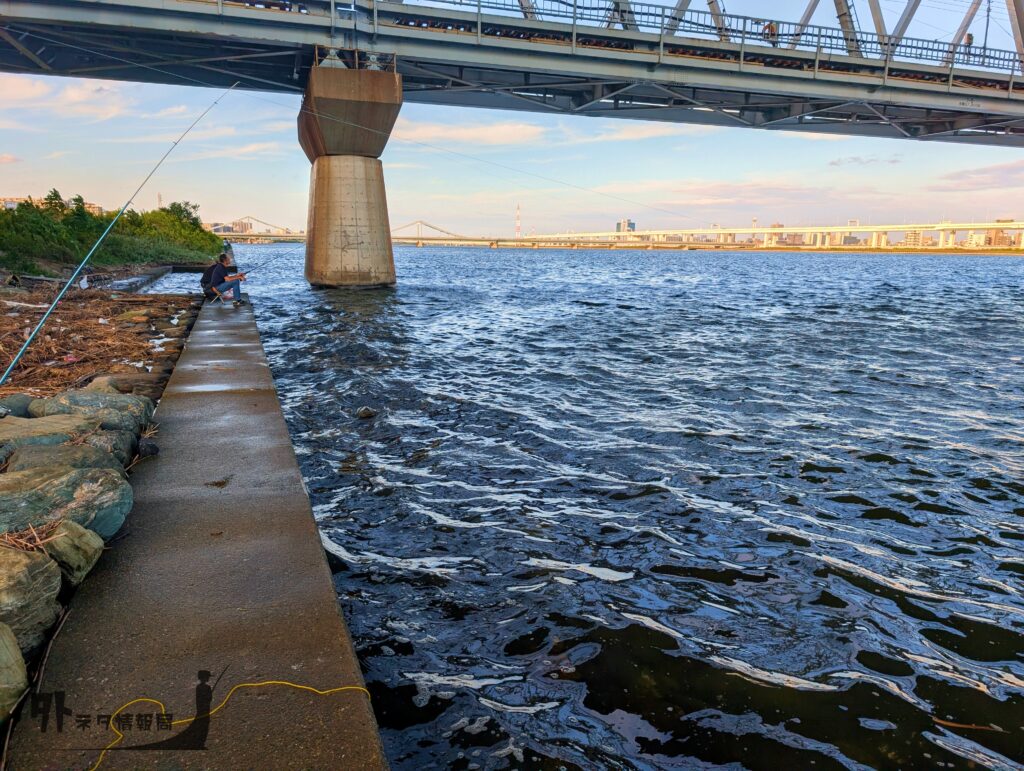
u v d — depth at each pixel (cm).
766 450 834
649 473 744
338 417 962
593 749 328
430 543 560
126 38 3384
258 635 321
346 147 3769
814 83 4359
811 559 541
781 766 320
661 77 4059
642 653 408
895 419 994
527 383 1222
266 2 3419
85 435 525
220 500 487
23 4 2945
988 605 478
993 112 4791
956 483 723
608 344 1739
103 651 305
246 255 11056
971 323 2298
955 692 380
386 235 4019
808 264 11312
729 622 447
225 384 886
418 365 1382
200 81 4106
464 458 784
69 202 4119
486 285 4303
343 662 304
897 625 449
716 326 2161
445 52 3700
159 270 3603
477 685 376
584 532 586
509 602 466
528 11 3722
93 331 1262
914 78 4588
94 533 378
